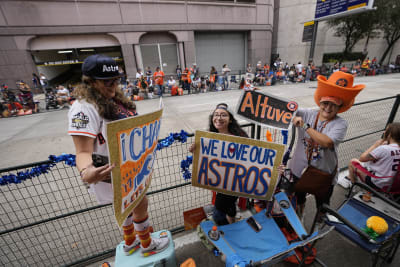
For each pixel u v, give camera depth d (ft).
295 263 6.08
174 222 8.36
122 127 3.38
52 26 43.09
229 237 6.10
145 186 4.92
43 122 26.09
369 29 60.39
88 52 54.49
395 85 39.68
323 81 5.48
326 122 5.93
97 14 44.86
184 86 43.14
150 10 48.08
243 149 5.84
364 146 14.37
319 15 49.11
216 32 58.23
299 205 7.39
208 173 6.33
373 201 6.53
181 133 6.16
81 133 3.47
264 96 6.14
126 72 51.06
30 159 15.24
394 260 6.19
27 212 9.33
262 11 58.08
